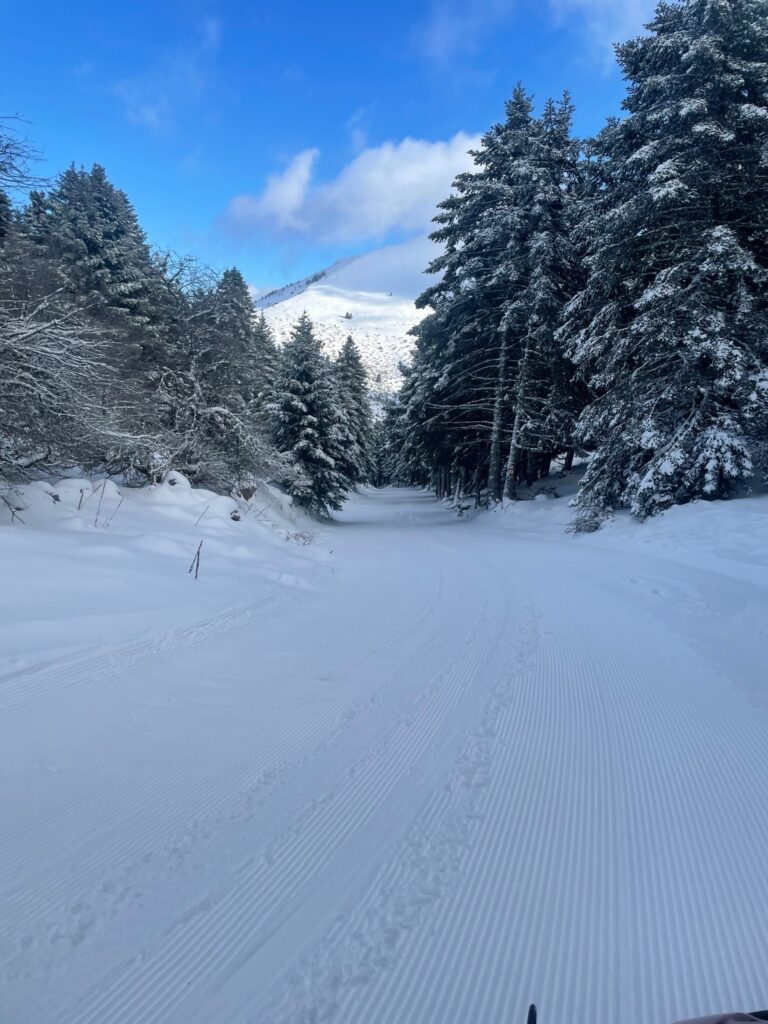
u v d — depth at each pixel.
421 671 5.86
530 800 3.56
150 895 2.72
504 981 2.28
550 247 19.77
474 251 22.55
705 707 4.88
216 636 6.80
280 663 6.04
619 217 14.32
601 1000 2.20
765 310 13.90
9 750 4.02
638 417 14.95
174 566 9.47
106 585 7.75
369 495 56.19
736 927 2.55
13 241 13.55
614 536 14.90
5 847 3.03
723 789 3.66
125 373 14.34
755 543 10.61
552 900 2.72
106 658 5.77
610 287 15.52
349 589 10.17
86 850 3.04
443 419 26.19
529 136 21.38
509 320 20.94
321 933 2.52
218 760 4.03
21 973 2.27
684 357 13.50
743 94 14.09
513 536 18.77
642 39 15.24
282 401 27.12
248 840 3.16
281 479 24.88
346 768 3.95
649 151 14.12
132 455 14.19
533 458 28.30
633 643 6.69
